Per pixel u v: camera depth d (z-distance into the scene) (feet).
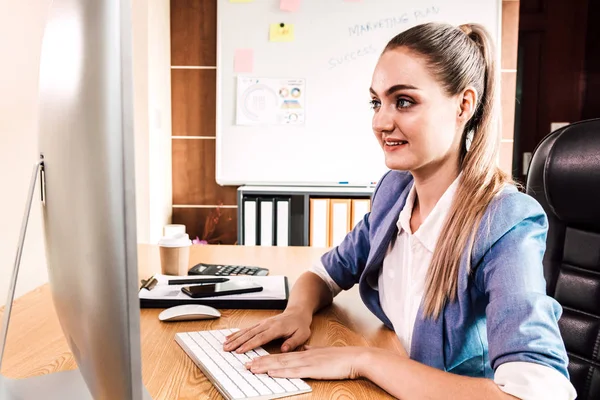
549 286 3.59
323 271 3.85
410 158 2.73
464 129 2.88
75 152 1.48
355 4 10.88
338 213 10.24
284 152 11.12
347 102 11.05
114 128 1.37
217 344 2.79
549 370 2.02
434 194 2.94
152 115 10.12
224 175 11.18
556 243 3.55
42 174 1.83
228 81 11.02
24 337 2.93
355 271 3.85
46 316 3.30
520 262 2.36
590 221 3.35
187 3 11.44
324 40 10.94
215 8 11.46
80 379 2.35
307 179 11.17
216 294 3.59
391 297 3.25
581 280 3.42
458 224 2.66
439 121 2.68
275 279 4.11
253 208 10.22
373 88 2.80
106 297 1.45
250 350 2.72
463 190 2.75
